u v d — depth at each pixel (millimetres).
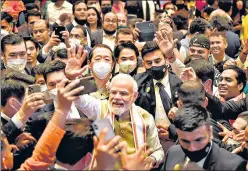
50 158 4363
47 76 5852
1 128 5113
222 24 10609
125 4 14211
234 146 5504
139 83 6551
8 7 12219
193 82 5750
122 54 7141
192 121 4570
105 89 6141
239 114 6066
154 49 6617
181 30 11211
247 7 13219
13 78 6055
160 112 6477
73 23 11680
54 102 5582
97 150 3977
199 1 14750
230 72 7109
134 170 4074
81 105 5484
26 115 5176
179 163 4711
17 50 7363
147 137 5766
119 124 5559
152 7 14117
